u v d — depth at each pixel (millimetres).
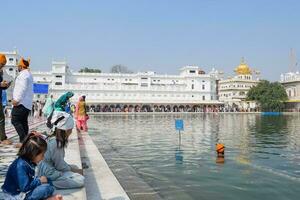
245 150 16219
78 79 103062
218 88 130000
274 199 8109
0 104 10711
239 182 9750
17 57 89375
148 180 9914
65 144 6637
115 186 7855
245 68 123188
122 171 11102
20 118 9883
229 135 24469
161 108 98250
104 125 36312
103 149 16562
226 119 53469
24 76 9742
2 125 10922
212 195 8375
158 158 13820
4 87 10297
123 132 26875
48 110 16906
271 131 28312
